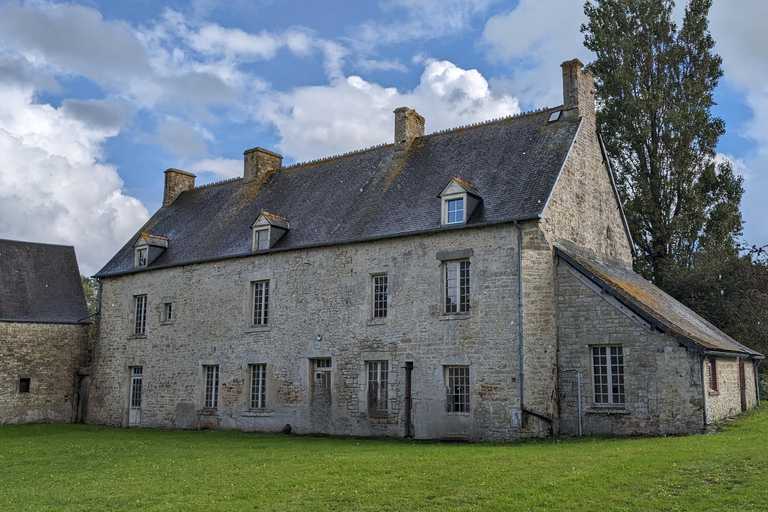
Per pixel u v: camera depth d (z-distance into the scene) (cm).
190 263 2503
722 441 1377
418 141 2373
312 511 979
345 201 2288
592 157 2109
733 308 2641
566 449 1409
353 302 2044
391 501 1016
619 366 1703
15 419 2780
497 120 2227
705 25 2897
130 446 1842
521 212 1794
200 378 2402
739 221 2912
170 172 3162
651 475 1079
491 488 1055
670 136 2778
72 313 3006
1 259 3000
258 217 2305
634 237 2858
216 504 1027
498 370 1748
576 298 1767
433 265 1903
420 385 1873
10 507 1041
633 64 2919
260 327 2258
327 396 2066
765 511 877
